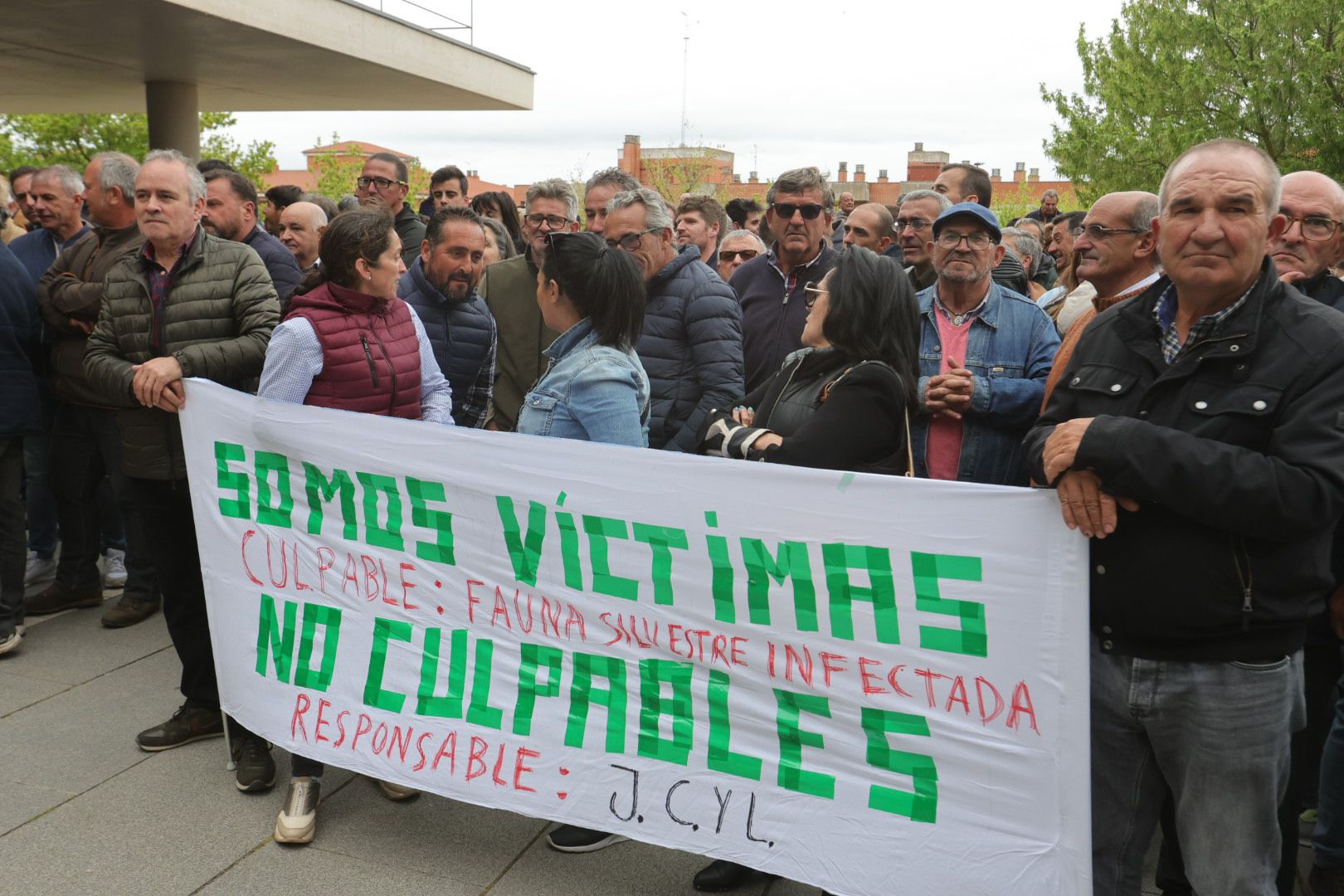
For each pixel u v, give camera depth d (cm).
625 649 294
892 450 279
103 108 1769
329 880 309
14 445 464
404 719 323
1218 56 2345
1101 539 234
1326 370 209
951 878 261
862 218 549
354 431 323
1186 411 222
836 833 273
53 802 350
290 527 338
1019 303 371
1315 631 294
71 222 545
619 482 290
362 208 344
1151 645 228
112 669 457
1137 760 245
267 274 386
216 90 1503
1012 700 251
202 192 377
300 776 337
